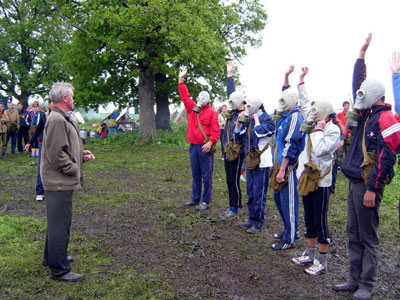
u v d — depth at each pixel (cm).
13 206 653
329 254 449
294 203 448
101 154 1451
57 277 362
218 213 616
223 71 2016
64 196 350
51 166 346
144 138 1852
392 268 408
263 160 499
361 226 333
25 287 347
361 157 327
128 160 1282
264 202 518
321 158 380
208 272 394
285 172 441
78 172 358
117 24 1375
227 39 2147
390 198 716
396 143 303
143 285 358
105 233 509
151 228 535
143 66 1809
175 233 515
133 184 863
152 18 1434
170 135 1938
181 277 380
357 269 351
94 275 379
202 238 497
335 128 380
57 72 2827
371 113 325
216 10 1855
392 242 491
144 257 429
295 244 478
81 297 333
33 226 522
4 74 2922
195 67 1933
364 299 330
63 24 2725
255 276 385
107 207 648
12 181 893
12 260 401
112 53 1702
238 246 470
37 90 2970
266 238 501
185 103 630
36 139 675
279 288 361
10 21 2897
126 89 1970
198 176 648
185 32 1438
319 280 380
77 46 1770
